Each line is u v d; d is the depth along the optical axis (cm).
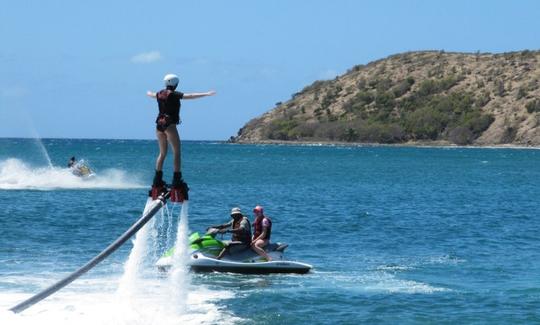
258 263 5891
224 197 13375
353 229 9088
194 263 5838
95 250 6894
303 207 11762
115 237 7831
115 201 11719
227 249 5966
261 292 5275
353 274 6038
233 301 5000
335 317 4684
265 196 13738
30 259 6312
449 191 16138
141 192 13400
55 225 8681
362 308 4903
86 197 12244
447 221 10162
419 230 9125
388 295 5294
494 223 10012
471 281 5841
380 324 4544
